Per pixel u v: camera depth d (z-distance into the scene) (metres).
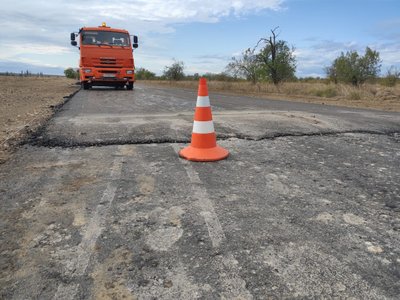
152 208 2.70
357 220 2.55
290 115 7.83
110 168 3.71
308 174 3.63
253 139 5.23
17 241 2.19
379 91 16.95
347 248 2.15
